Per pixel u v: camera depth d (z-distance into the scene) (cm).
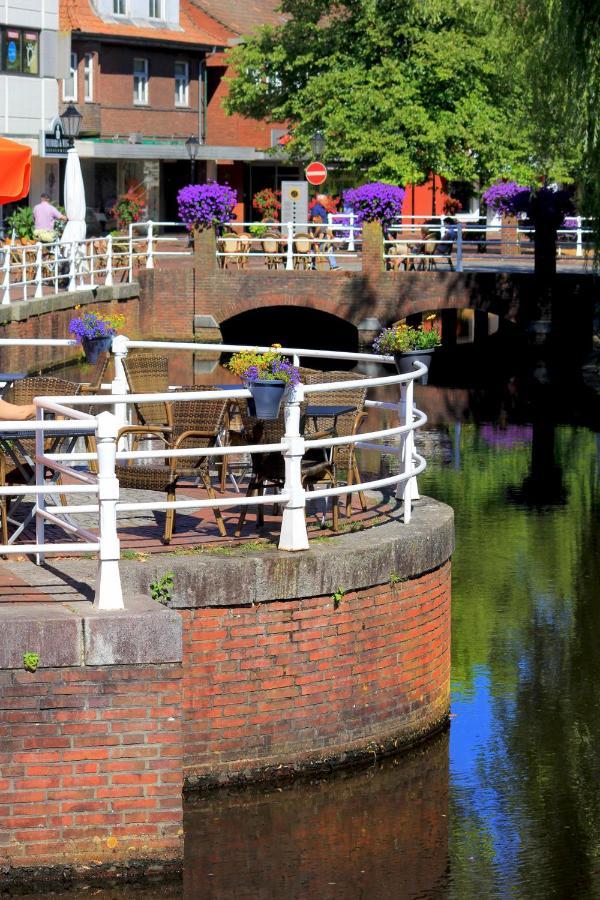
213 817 1258
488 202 4731
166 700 1077
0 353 3656
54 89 6425
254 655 1262
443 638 1456
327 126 5597
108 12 7162
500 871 1188
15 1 6116
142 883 1085
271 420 1359
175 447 1375
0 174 1644
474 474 2783
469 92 5475
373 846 1224
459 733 1454
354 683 1324
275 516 1481
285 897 1130
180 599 1227
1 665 1055
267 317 5500
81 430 1343
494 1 4044
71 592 1164
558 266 5306
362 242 4834
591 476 2761
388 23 5528
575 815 1288
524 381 4278
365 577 1309
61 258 4594
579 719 1498
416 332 3412
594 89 3716
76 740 1070
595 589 1972
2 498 1317
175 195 7644
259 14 8300
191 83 7706
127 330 4803
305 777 1298
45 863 1075
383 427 3359
